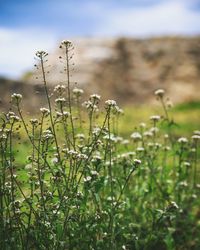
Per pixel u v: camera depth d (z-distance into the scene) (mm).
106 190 775
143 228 786
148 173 886
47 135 629
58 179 627
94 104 694
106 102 625
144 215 808
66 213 612
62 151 644
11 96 612
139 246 729
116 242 680
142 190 816
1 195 604
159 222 737
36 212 612
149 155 854
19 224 633
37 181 646
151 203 847
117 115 840
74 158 615
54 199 701
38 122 620
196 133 885
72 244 638
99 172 727
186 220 844
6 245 597
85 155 624
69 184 632
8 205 613
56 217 608
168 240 726
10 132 607
